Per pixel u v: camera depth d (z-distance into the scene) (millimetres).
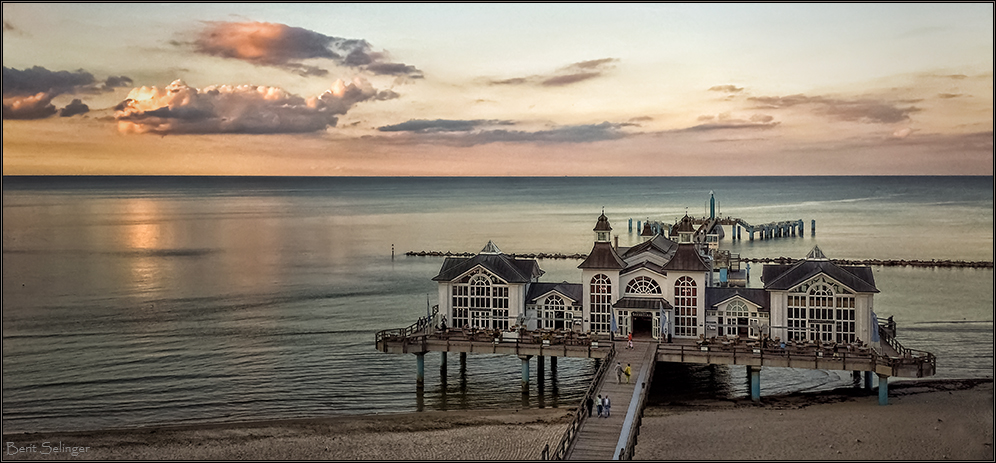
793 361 76125
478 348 83062
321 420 73750
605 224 88000
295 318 122000
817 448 63500
